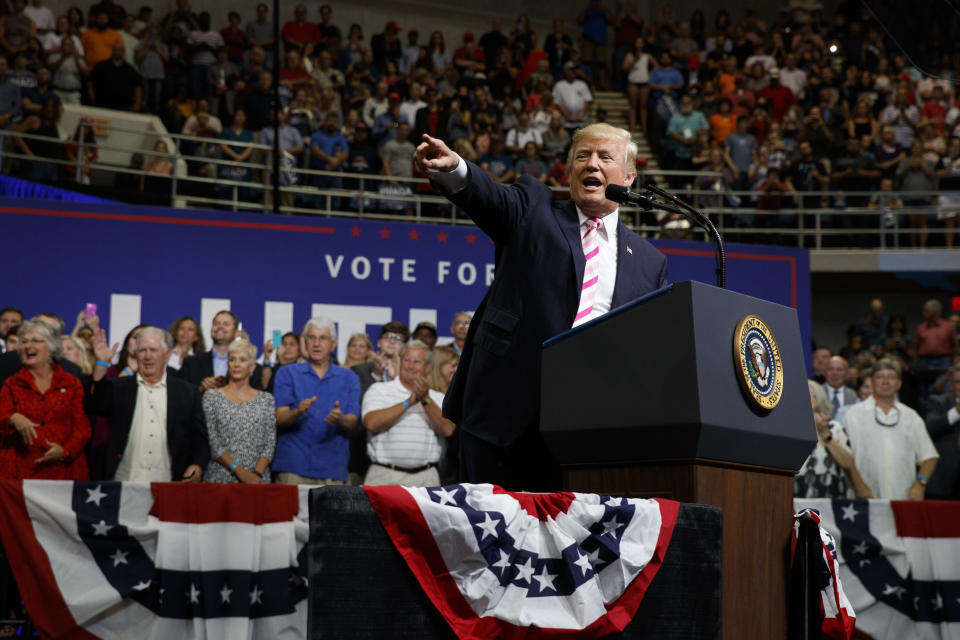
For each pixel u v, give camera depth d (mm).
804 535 2234
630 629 1854
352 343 7824
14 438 5477
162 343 6102
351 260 8695
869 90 14008
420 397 6402
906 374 10367
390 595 1672
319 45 13359
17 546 4266
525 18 14875
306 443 6785
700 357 1985
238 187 10477
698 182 12000
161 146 10508
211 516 4457
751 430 2072
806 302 9781
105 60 11086
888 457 7121
